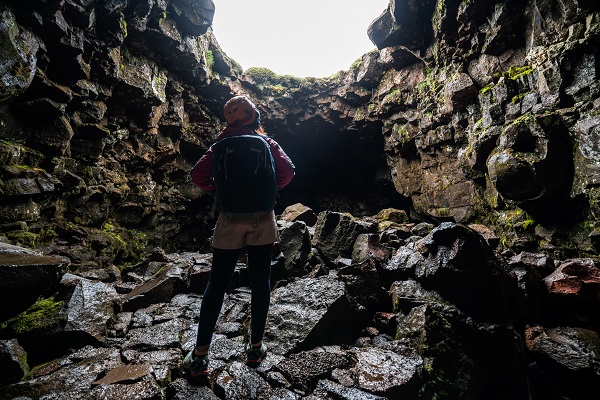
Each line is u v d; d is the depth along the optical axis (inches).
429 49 282.2
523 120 166.4
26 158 170.7
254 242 73.2
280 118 409.7
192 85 320.5
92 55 198.8
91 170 227.1
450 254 106.2
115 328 105.3
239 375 76.8
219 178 71.6
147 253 282.8
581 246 152.9
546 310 114.5
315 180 505.7
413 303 109.1
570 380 95.4
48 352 90.3
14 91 146.0
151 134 279.7
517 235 187.2
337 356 87.3
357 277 122.6
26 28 151.6
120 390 69.1
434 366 88.8
